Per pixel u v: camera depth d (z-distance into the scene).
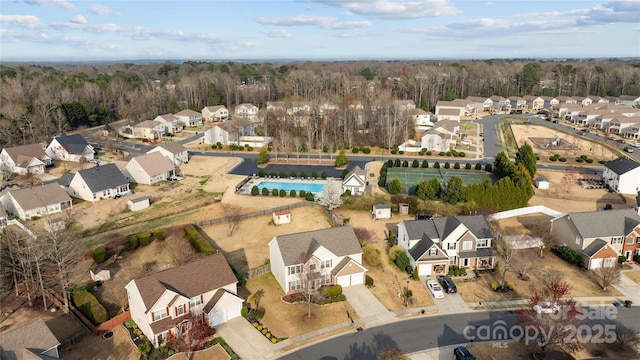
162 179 90.06
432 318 44.53
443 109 154.75
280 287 50.06
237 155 110.62
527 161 88.56
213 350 39.62
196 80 182.12
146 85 181.62
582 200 78.00
